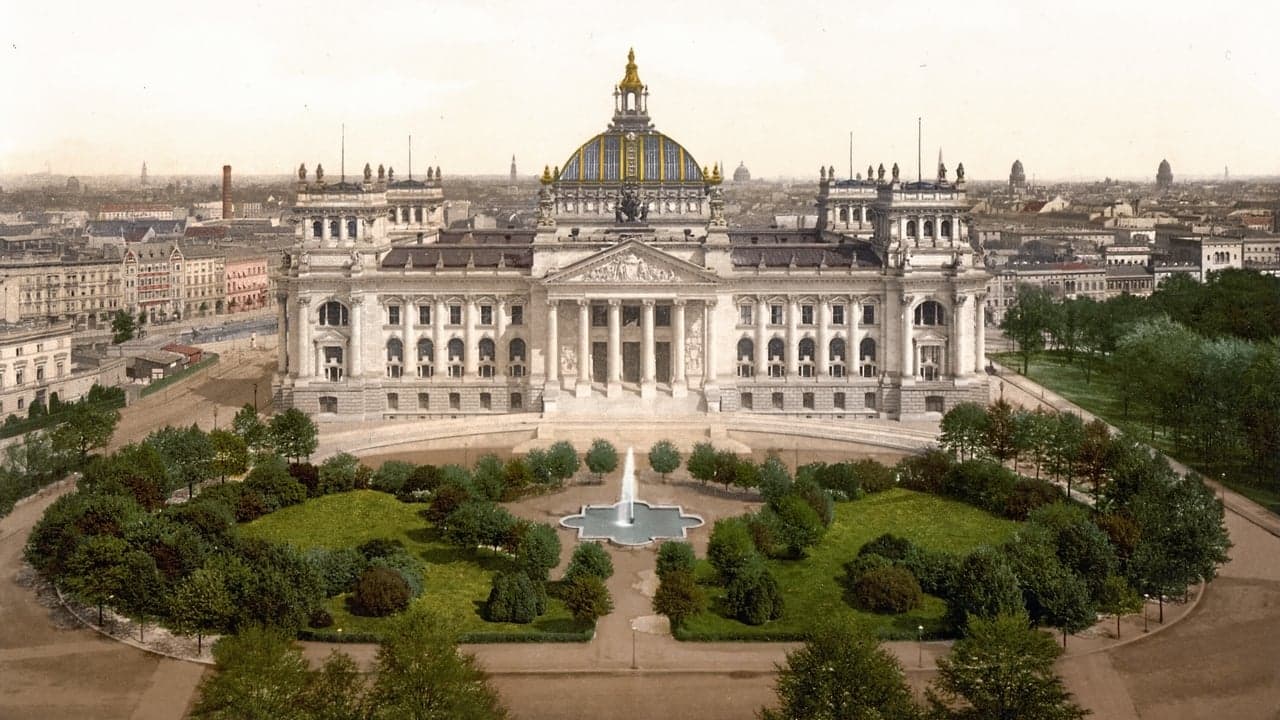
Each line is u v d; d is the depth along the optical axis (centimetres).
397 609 13250
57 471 18962
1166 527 13750
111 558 13150
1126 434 18138
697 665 12231
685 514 17325
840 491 17638
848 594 13900
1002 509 16862
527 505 17788
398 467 18388
